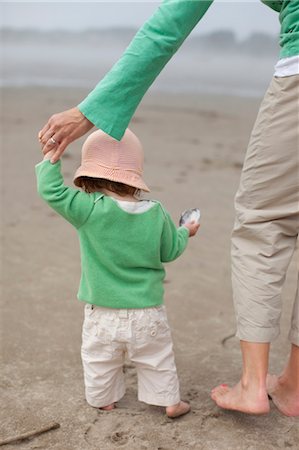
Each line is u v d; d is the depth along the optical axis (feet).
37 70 71.46
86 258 7.37
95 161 7.33
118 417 7.66
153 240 7.34
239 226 7.49
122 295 7.27
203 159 24.50
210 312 10.89
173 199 18.42
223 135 30.63
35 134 29.27
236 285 7.47
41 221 16.34
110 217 7.17
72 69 75.10
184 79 64.08
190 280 12.41
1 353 9.24
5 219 16.40
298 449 7.11
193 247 14.53
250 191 7.39
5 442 7.06
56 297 11.37
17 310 10.77
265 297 7.27
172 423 7.57
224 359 9.26
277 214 7.27
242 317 7.36
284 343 9.81
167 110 39.37
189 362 9.14
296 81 6.81
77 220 7.22
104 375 7.61
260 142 7.18
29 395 8.13
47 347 9.47
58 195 7.04
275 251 7.32
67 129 6.89
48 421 7.54
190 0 6.80
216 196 18.98
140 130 31.32
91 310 7.48
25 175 21.56
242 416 7.75
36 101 40.93
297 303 7.56
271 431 7.45
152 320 7.36
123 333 7.29
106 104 6.86
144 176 21.27
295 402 7.73
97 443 7.13
